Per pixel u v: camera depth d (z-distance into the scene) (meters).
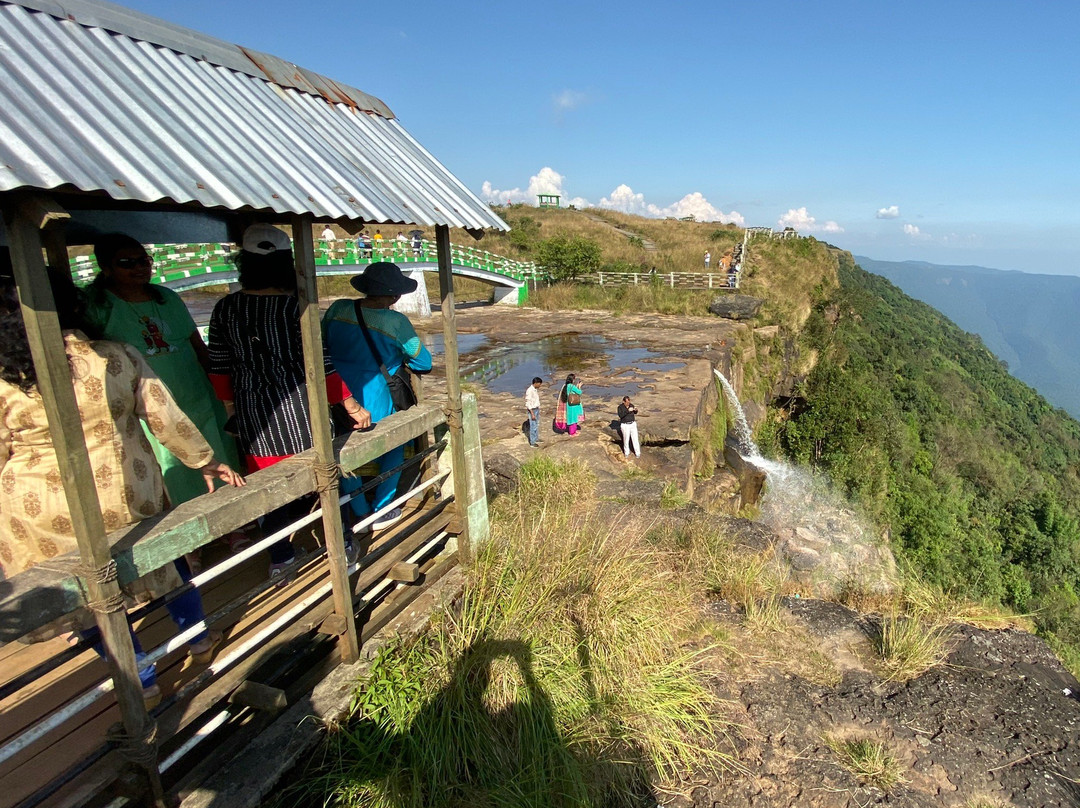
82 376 2.21
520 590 3.93
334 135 3.39
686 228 54.56
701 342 20.48
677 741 3.39
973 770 3.41
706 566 5.48
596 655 3.70
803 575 5.80
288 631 3.02
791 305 30.78
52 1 2.39
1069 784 3.35
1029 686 4.12
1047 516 36.25
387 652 3.25
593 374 16.16
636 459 10.26
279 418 3.24
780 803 3.17
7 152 1.67
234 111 2.84
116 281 2.89
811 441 22.89
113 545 2.09
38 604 1.80
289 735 2.71
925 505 23.12
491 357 18.83
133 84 2.45
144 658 2.16
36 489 2.22
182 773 2.53
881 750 3.51
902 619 4.89
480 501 4.51
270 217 2.77
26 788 2.15
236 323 3.14
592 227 51.56
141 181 1.94
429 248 26.42
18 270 1.66
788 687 3.99
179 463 3.27
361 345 3.95
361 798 2.67
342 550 3.08
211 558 3.83
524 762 3.01
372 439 3.34
